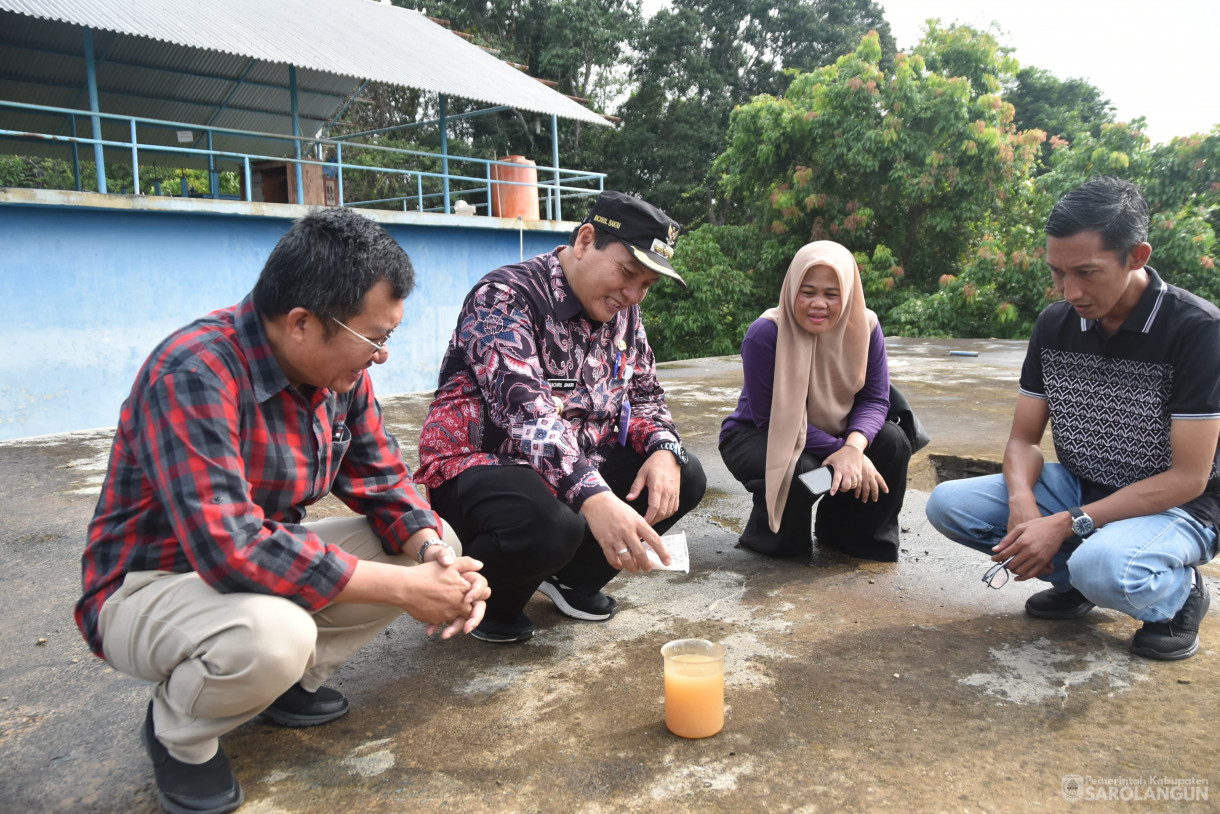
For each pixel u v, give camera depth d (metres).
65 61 8.80
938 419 5.01
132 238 7.07
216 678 1.30
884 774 1.53
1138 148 11.95
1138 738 1.64
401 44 10.36
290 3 10.26
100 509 1.44
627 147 20.30
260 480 1.44
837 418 2.65
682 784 1.51
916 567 2.69
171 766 1.44
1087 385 2.07
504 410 1.90
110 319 7.00
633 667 1.99
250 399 1.38
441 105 9.89
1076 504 2.17
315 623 1.53
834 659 2.02
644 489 2.24
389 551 1.73
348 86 10.61
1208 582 2.50
